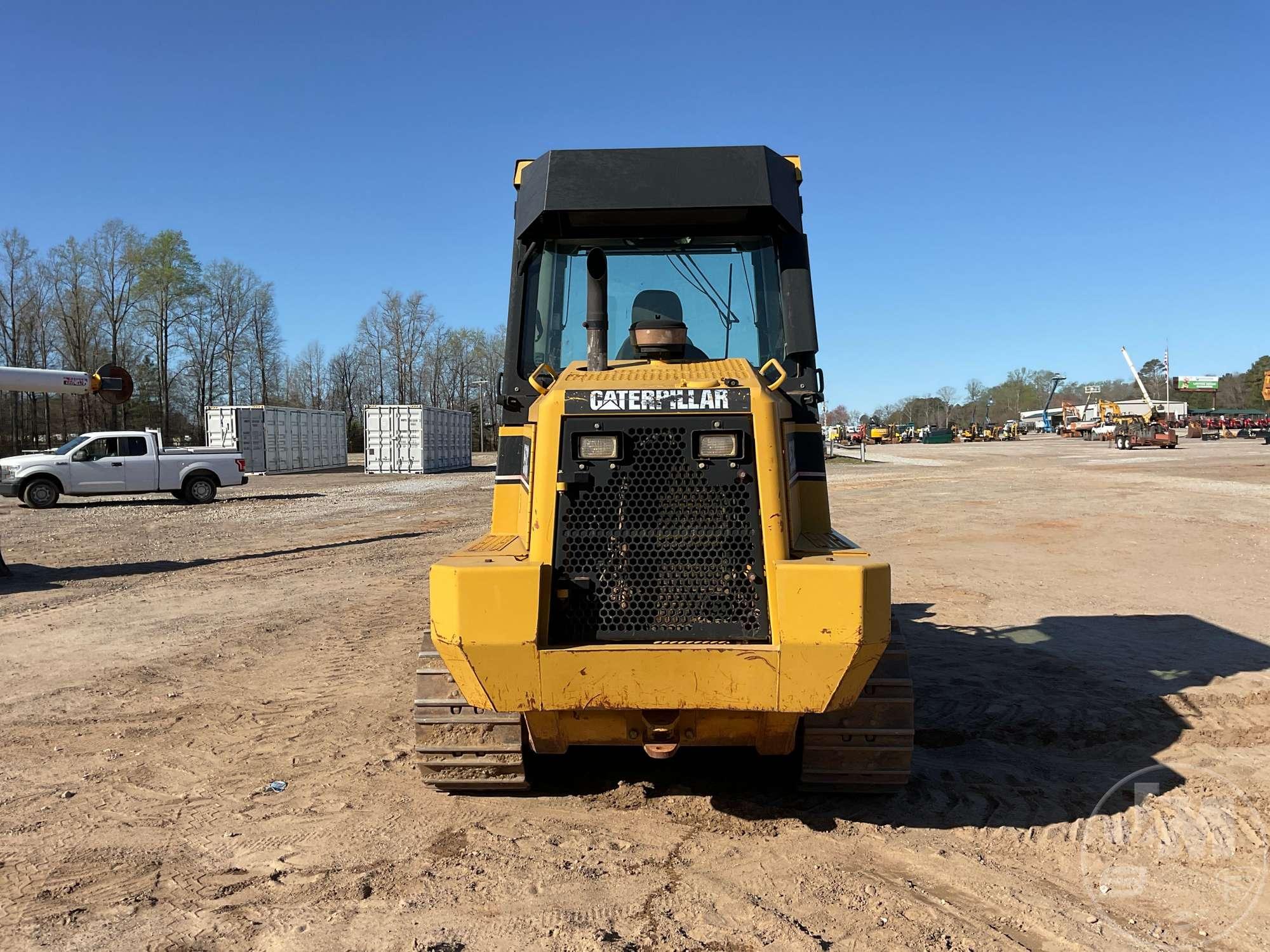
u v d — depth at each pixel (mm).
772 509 3727
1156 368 154375
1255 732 5625
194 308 69562
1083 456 48844
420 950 3213
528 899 3574
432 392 87938
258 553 14555
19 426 66312
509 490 4785
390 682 6918
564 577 3742
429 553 14367
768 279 4902
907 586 11070
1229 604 9945
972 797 4609
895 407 163750
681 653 3553
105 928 3381
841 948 3217
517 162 5227
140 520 19609
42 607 10172
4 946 3250
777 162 4902
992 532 16234
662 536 3752
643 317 4895
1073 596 10438
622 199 4750
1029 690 6570
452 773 4512
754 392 3855
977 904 3533
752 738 4031
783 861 3896
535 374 4707
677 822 4316
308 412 41875
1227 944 3246
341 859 3945
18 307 63625
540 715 3877
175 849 4070
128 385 12039
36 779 4965
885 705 4312
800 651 3514
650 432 3789
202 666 7445
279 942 3273
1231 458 42438
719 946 3230
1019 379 159625
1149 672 7047
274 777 4977
